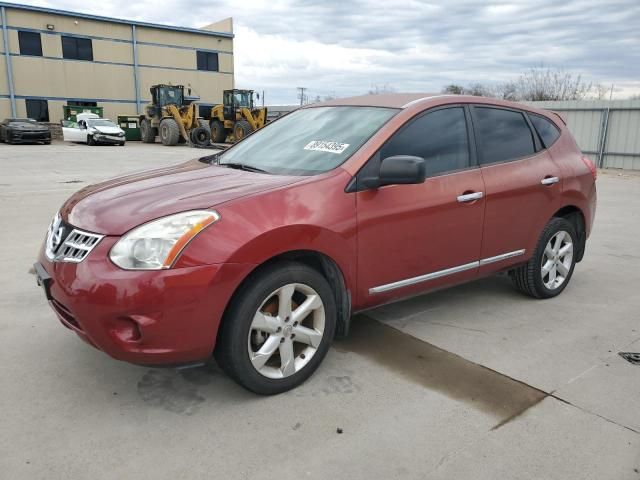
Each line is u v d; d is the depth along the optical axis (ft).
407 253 11.20
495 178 12.73
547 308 14.42
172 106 93.86
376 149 10.75
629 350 11.91
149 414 9.12
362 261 10.46
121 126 110.63
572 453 8.23
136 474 7.63
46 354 11.14
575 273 17.93
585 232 15.72
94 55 120.47
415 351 11.64
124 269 8.29
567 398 9.82
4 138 91.50
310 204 9.66
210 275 8.45
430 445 8.39
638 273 17.99
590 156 63.82
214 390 9.95
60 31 115.34
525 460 8.06
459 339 12.30
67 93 118.52
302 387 10.08
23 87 113.19
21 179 39.60
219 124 96.73
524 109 14.37
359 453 8.17
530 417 9.20
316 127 12.39
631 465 7.98
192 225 8.57
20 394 9.63
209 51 136.36
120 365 10.78
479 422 9.04
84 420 8.91
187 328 8.51
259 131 13.94
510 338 12.40
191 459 7.97
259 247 8.86
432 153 11.76
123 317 8.27
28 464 7.78
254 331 9.39
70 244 9.07
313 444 8.38
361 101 12.91
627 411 9.43
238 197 9.26
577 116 64.28
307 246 9.49
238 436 8.55
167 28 128.67
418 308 14.24
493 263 13.14
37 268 9.77
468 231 12.25
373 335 12.43
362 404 9.54
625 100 59.67
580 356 11.55
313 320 10.15
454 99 12.63
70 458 7.93
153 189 10.13
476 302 14.78
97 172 45.83
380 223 10.55
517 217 13.34
